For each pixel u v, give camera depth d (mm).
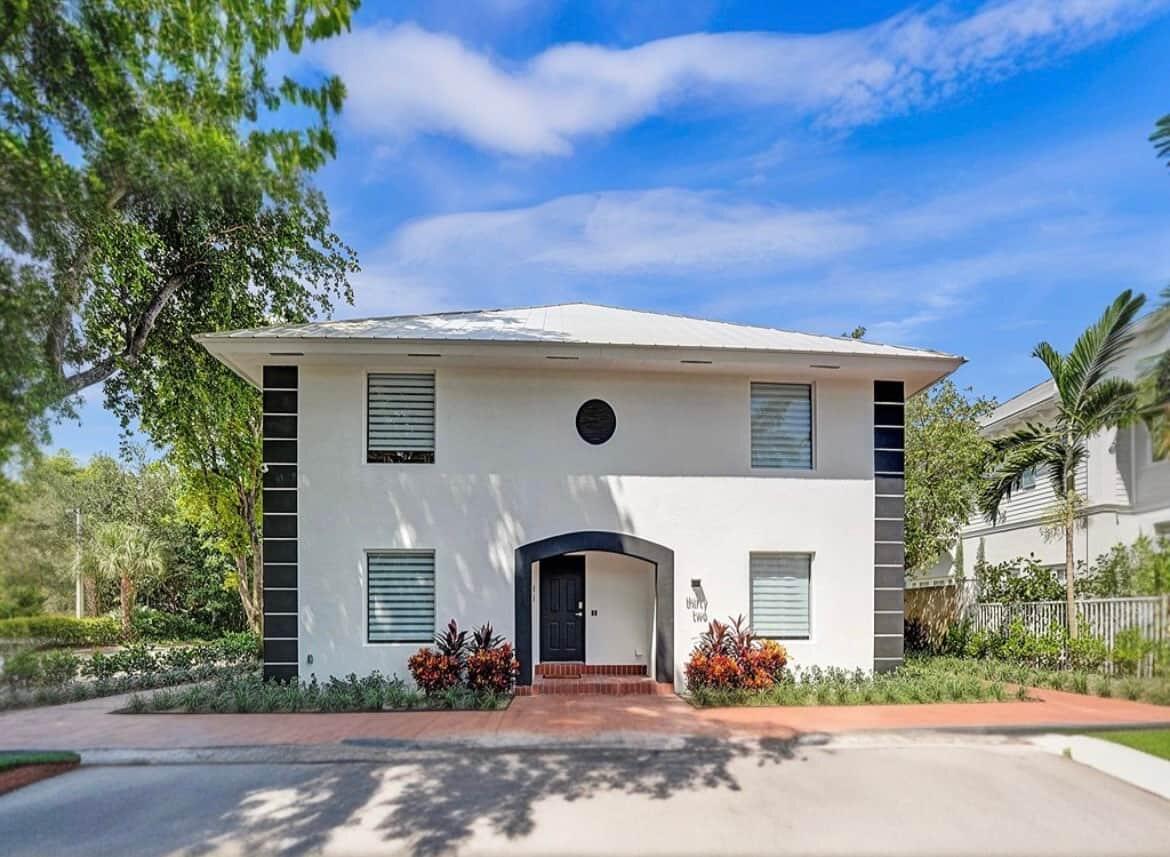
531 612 12844
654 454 13023
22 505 7938
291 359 12391
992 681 12469
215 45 7207
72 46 7145
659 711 10812
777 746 8898
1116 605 9117
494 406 12828
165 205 9172
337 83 7344
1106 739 8977
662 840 6094
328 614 12211
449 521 12492
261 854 5816
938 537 18891
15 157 7262
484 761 8297
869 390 13633
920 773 7883
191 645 23266
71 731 9562
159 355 16875
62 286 8633
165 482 29312
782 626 13109
